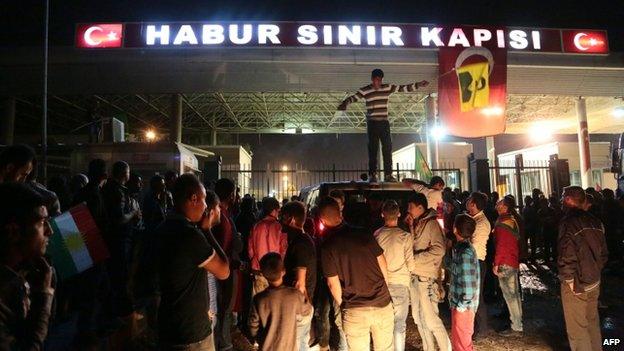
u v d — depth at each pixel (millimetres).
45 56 9141
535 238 12594
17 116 24938
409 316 6910
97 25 14219
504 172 23422
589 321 4590
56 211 3850
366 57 14648
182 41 14141
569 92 17188
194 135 31000
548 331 6215
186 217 2801
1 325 1656
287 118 28109
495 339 5887
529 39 15305
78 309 4824
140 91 16312
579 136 20281
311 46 14359
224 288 4688
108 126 12680
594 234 4512
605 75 16234
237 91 16453
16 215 1774
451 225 7020
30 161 3166
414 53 14812
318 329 4969
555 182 14523
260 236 4988
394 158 26156
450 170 13500
